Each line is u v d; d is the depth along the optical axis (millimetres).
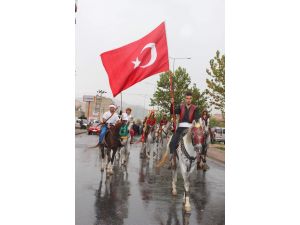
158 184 10875
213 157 20125
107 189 9797
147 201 8586
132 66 7883
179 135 8008
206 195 9539
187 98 8008
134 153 20969
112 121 12461
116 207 7949
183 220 7160
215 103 24641
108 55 7867
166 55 8133
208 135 13781
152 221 7043
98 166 14195
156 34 8070
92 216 7211
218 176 12961
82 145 23750
